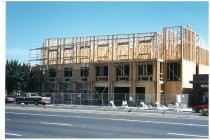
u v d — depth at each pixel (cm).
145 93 4953
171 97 4594
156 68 4897
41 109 3625
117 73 5281
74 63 5762
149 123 2181
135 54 5247
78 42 5881
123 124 2119
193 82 4778
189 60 5156
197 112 3716
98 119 2466
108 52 5500
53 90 6028
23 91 6362
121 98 4812
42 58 6344
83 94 5056
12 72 6334
